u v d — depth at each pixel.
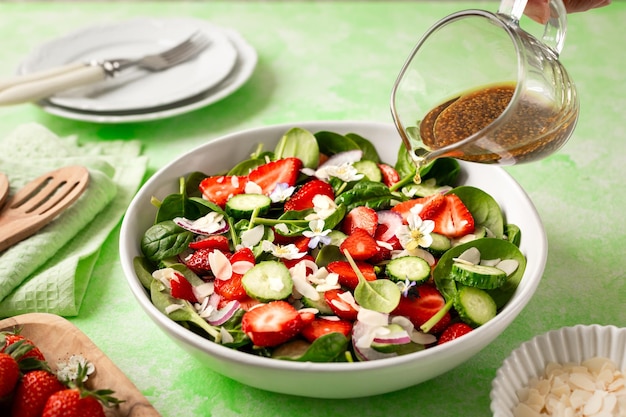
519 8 0.62
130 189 0.83
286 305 0.61
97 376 0.60
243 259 0.66
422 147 0.63
